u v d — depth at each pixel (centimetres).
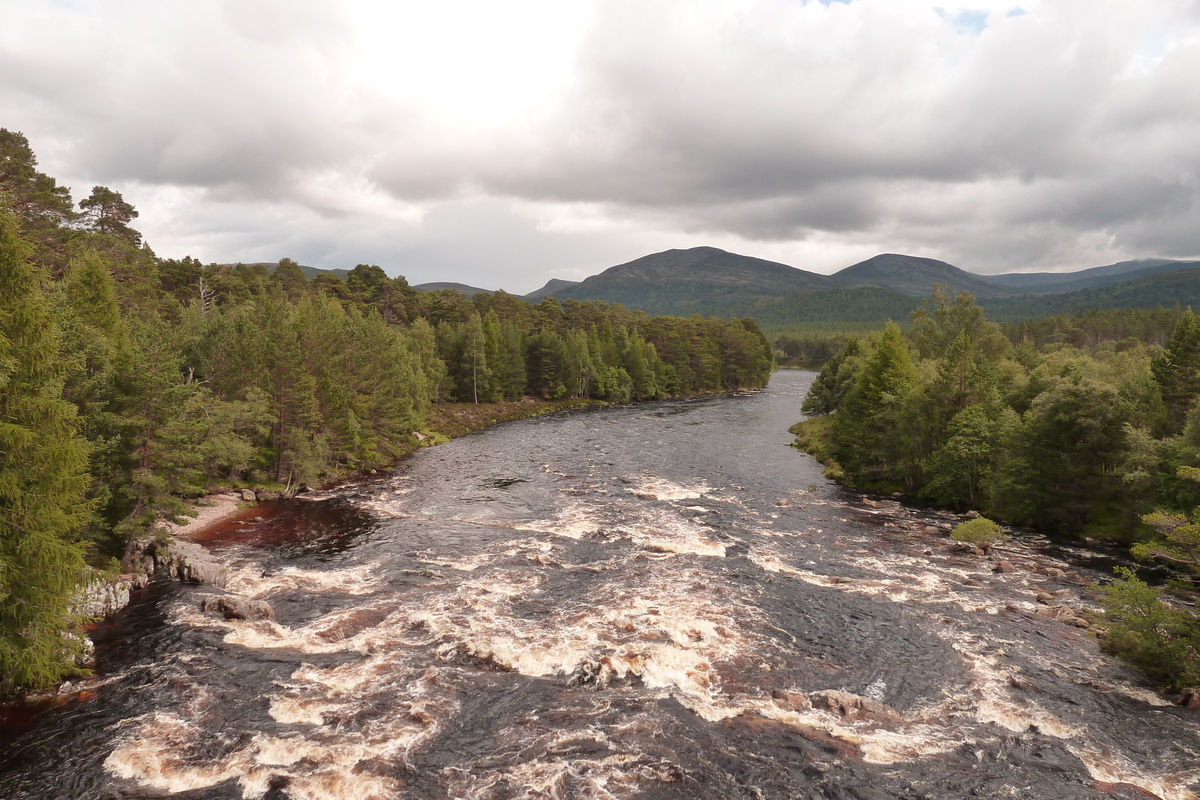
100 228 8794
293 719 2362
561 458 8175
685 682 2662
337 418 6919
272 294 12619
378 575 3894
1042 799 1997
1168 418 4956
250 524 5078
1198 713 2503
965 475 5712
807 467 7675
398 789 1988
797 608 3456
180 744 2211
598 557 4247
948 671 2812
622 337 18375
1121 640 2897
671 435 10281
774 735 2306
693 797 1983
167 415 3934
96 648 2914
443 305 16412
